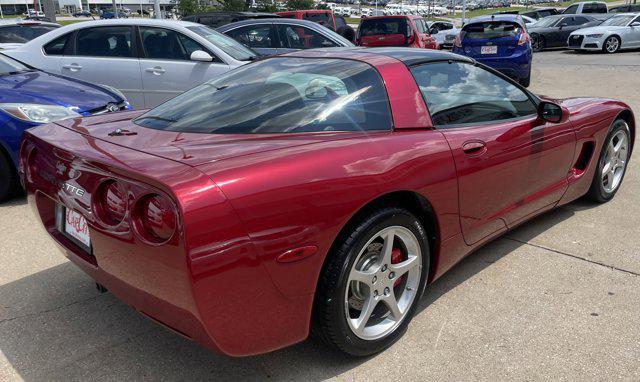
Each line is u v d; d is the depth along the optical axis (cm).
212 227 181
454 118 284
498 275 322
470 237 289
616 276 318
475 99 303
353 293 232
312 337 264
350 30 1383
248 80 291
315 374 237
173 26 660
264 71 298
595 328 266
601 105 401
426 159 248
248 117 250
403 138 250
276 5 2769
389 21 1225
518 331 265
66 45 678
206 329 189
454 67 305
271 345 209
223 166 195
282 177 199
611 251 351
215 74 641
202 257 179
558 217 412
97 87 539
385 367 240
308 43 890
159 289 193
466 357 246
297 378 234
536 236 377
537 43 2027
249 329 199
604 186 431
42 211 267
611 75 1244
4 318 284
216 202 182
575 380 229
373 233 226
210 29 703
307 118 246
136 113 309
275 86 274
